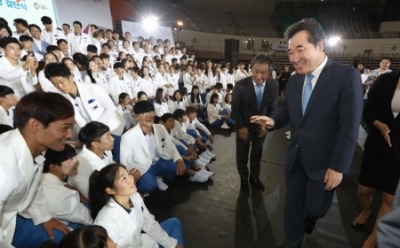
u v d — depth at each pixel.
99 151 1.97
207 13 15.78
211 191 2.73
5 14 5.02
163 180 2.88
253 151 2.72
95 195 1.43
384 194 1.66
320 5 16.23
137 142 2.39
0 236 1.10
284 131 5.08
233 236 2.05
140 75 5.56
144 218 1.55
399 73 1.52
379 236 0.53
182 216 2.30
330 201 1.58
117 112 3.04
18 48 2.86
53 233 1.45
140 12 10.60
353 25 15.52
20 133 1.03
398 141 1.51
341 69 1.35
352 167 1.52
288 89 1.63
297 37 1.30
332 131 1.44
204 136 4.27
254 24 16.41
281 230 2.12
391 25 13.84
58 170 1.60
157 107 4.69
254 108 2.51
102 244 1.07
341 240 1.98
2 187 0.96
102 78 4.39
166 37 9.38
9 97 2.19
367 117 1.68
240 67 8.91
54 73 2.22
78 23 5.71
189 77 6.91
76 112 2.44
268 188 2.81
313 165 1.51
